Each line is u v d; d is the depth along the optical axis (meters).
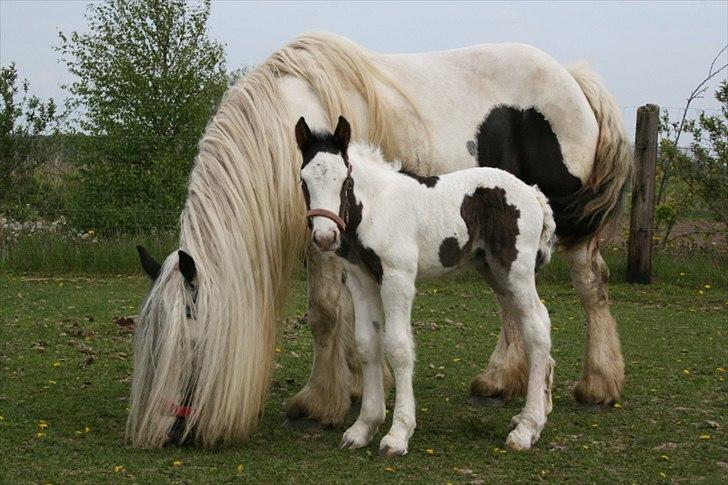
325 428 5.05
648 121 10.41
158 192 11.60
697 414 5.46
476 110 5.90
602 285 6.04
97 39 12.95
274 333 4.71
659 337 7.95
